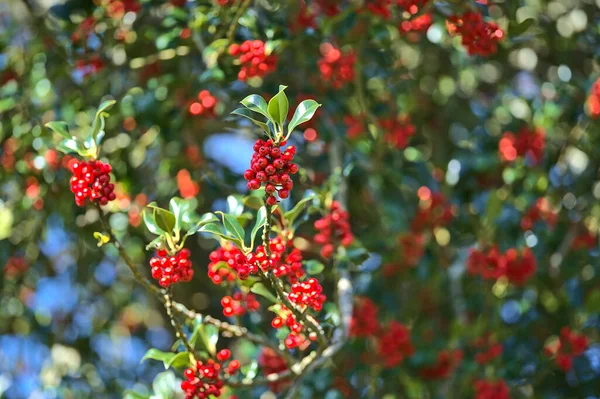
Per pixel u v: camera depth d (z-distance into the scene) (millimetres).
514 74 7207
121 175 6234
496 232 6383
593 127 6484
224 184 6105
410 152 6406
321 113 5781
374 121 5816
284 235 4234
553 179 6750
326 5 5797
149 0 5906
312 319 3854
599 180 6656
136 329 7477
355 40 5664
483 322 6312
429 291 6719
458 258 6586
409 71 6973
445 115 7098
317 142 6125
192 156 6145
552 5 6820
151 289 3910
